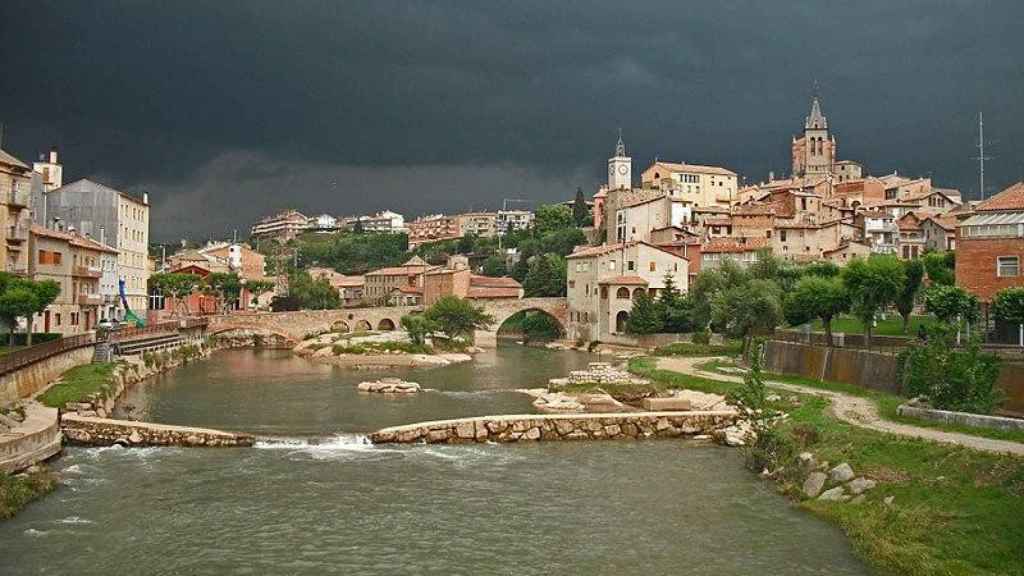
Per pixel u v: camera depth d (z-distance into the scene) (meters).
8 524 44.19
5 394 65.00
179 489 51.41
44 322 105.56
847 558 40.09
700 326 146.75
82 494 49.88
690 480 55.31
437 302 166.12
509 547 41.81
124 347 108.62
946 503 42.53
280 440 65.25
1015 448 47.50
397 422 74.06
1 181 95.06
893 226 184.25
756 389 62.22
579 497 50.91
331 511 47.50
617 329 164.50
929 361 61.19
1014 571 35.72
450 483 54.00
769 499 50.56
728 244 183.12
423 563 39.56
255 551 40.88
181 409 80.38
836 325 124.31
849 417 62.09
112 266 135.50
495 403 86.88
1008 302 69.31
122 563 39.03
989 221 81.75
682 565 39.31
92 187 140.25
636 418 71.00
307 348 155.62
